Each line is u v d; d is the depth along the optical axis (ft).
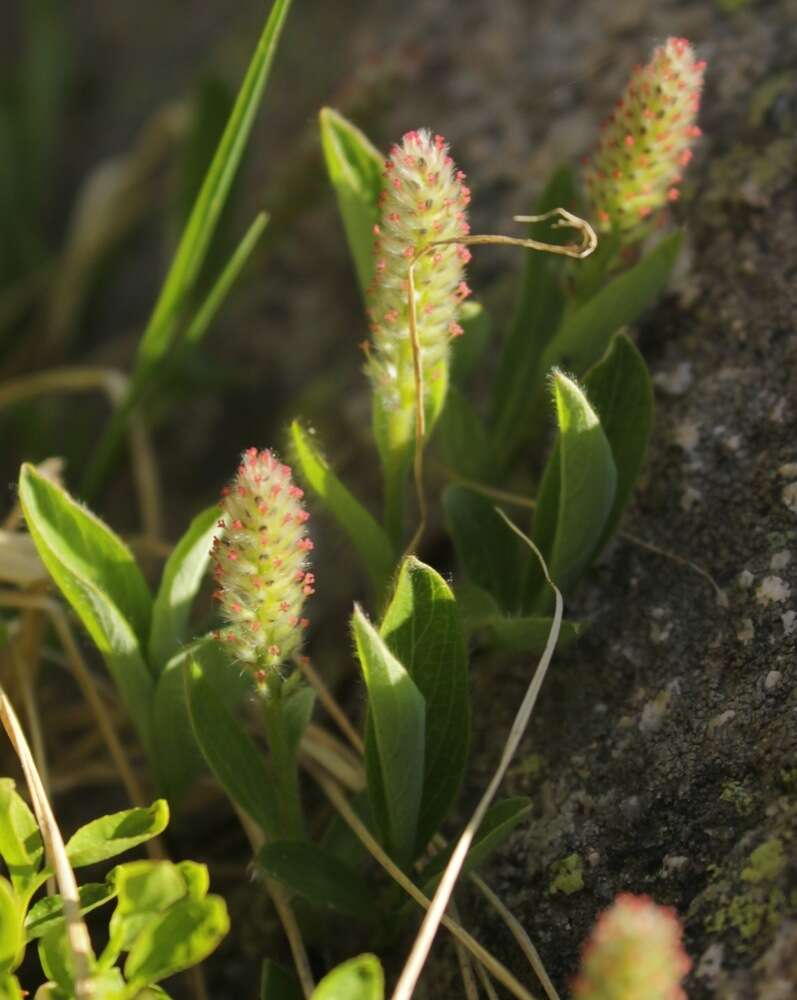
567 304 1.10
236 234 1.50
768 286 1.11
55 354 1.61
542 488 1.04
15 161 1.78
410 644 0.98
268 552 0.93
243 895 1.10
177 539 1.38
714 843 0.96
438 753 1.00
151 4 2.08
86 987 0.91
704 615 1.03
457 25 1.43
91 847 0.96
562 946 0.98
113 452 1.32
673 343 1.13
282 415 1.39
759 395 1.08
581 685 1.05
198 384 1.40
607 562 1.08
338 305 1.42
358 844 1.03
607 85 1.31
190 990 1.07
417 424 1.01
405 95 1.42
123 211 1.60
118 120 1.98
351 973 0.89
